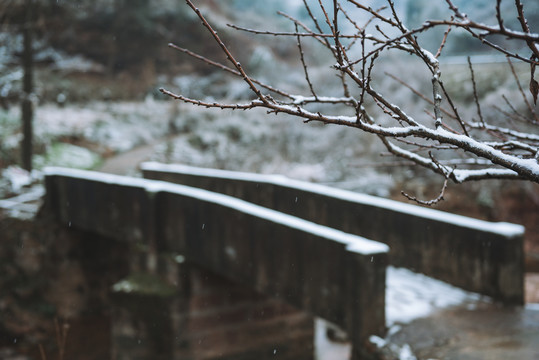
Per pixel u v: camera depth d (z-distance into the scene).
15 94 22.92
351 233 9.21
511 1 13.18
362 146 18.02
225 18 34.44
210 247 8.78
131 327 9.43
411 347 5.68
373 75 17.50
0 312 13.09
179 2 32.50
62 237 13.33
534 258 11.77
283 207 10.69
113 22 31.28
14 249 13.39
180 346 9.21
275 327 9.90
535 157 2.16
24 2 19.28
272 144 20.33
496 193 14.80
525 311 6.73
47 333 12.87
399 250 8.40
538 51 1.78
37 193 16.19
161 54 32.00
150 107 27.52
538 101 10.82
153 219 9.82
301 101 2.31
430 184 15.54
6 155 18.92
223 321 9.52
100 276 13.68
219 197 8.82
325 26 16.12
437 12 14.74
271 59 29.83
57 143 21.36
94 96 28.80
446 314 6.64
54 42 29.88
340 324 6.38
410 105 15.23
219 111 25.11
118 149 22.69
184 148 22.34
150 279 9.77
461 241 7.47
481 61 17.02
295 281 7.13
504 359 5.29
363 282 6.03
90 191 12.06
